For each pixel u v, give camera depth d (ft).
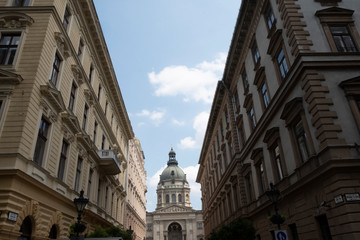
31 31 50.03
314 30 51.13
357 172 38.83
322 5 54.19
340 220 37.60
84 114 72.64
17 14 50.26
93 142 75.31
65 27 60.70
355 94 44.34
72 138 60.95
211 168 144.05
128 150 136.77
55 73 54.70
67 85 59.11
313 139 44.93
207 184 159.12
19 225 38.88
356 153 40.22
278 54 59.26
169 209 369.30
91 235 53.21
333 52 48.16
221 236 62.75
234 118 97.40
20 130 41.37
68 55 59.52
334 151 40.04
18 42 49.08
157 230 357.20
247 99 79.87
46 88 47.39
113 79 98.07
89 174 75.15
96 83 83.15
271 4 62.18
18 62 46.83
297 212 50.39
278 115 58.80
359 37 50.83
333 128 41.73
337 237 38.22
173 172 433.07
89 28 74.79
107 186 92.58
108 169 85.92
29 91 44.39
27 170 41.78
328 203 40.27
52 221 49.16
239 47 84.84
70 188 57.93
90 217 70.23
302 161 50.03
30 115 43.52
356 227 35.60
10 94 43.78
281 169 58.75
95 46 80.79
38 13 52.11
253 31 74.54
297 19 52.08
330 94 44.75
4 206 36.63
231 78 98.17
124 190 120.37
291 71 51.24
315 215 44.11
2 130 41.24
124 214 119.03
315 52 48.47
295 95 50.75
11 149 39.99
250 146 78.38
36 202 43.45
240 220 65.67
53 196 49.57
